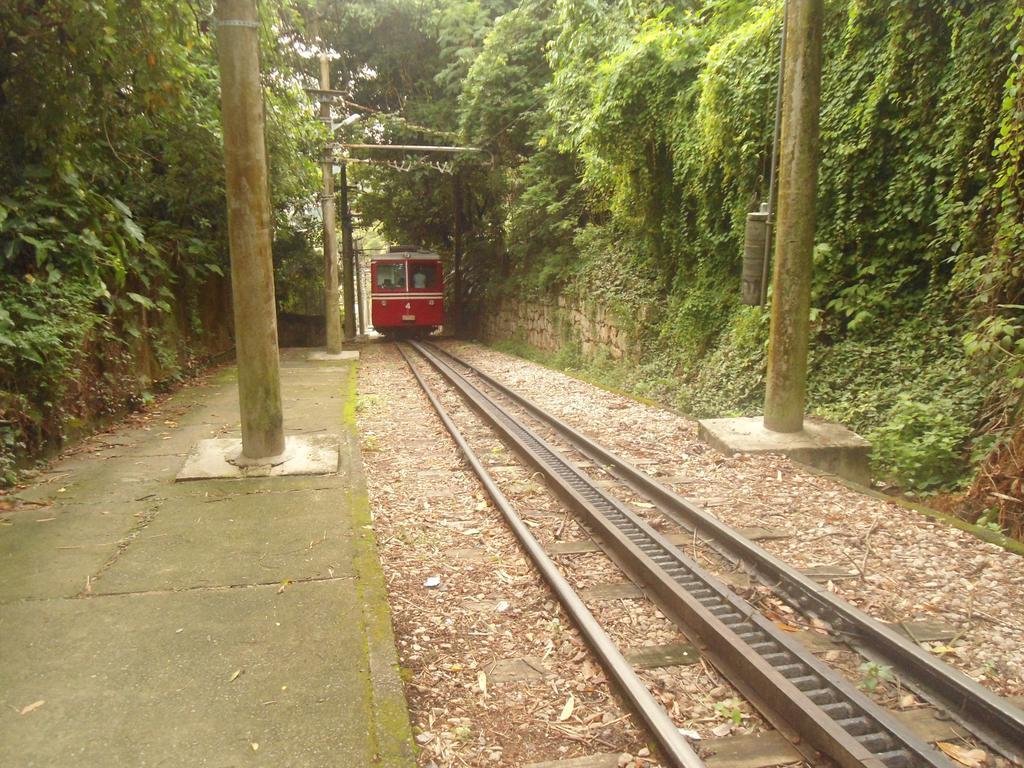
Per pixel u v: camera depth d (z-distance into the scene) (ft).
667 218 42.55
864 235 27.71
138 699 9.26
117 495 17.62
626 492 20.11
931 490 20.76
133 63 22.35
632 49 39.63
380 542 16.28
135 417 27.91
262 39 28.22
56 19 20.30
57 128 22.50
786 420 23.32
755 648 11.24
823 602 12.42
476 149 67.05
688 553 15.51
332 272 56.70
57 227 22.25
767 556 14.21
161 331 35.27
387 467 23.22
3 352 18.60
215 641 10.73
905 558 14.61
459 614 12.87
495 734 9.45
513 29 64.23
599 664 11.03
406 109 84.48
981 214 22.36
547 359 61.46
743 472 20.71
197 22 23.97
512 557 15.52
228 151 18.45
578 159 57.11
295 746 8.41
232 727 8.73
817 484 19.45
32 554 13.93
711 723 9.62
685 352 39.06
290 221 65.57
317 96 53.98
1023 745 8.84
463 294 99.30
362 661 10.25
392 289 87.51
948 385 22.90
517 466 23.39
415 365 55.57
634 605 13.19
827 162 28.48
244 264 19.07
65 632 10.93
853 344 27.45
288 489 18.19
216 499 17.35
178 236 38.42
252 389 19.77
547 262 63.10
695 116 36.32
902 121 25.39
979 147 22.17
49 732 8.55
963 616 12.21
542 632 12.24
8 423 18.40
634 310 45.70
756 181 32.07
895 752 8.70
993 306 21.22
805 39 21.16
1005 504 17.66
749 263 23.61
